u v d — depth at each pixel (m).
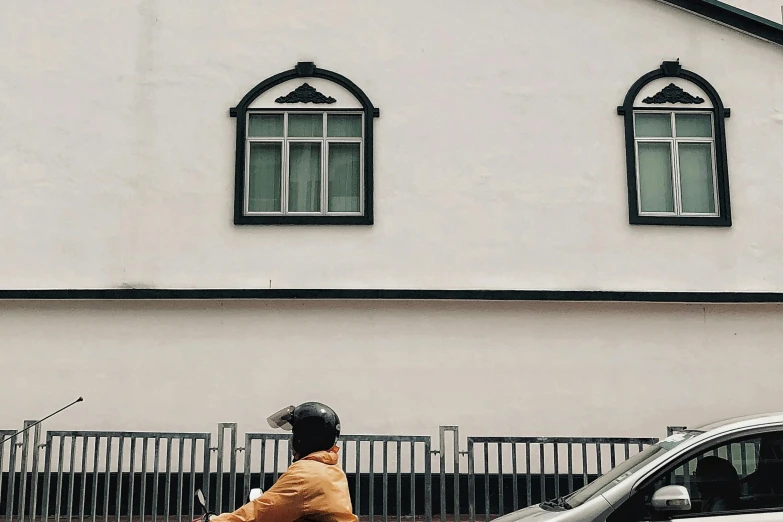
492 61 12.18
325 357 11.55
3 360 11.49
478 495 11.29
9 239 11.71
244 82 12.07
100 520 10.73
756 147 12.19
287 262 11.75
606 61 12.22
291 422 5.20
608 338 11.73
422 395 11.51
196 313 11.63
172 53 12.08
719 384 11.71
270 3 12.21
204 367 11.52
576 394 11.59
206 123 11.97
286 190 11.98
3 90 11.98
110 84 12.02
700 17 12.33
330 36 12.18
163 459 11.27
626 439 9.20
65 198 11.80
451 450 11.37
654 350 11.73
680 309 11.84
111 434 9.21
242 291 11.52
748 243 12.00
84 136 11.91
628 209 11.97
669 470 5.94
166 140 11.93
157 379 11.48
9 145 11.88
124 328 11.58
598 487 6.34
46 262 11.68
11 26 12.09
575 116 12.11
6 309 11.59
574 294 11.67
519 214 11.92
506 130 12.06
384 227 11.85
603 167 12.03
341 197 12.02
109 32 12.10
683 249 11.95
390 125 12.04
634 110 12.20
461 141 12.03
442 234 11.87
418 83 12.12
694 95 12.23
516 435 11.48
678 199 12.12
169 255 11.72
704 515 5.79
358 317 11.64
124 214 11.79
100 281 11.66
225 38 12.13
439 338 11.63
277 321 11.62
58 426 11.36
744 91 12.27
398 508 9.17
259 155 12.09
